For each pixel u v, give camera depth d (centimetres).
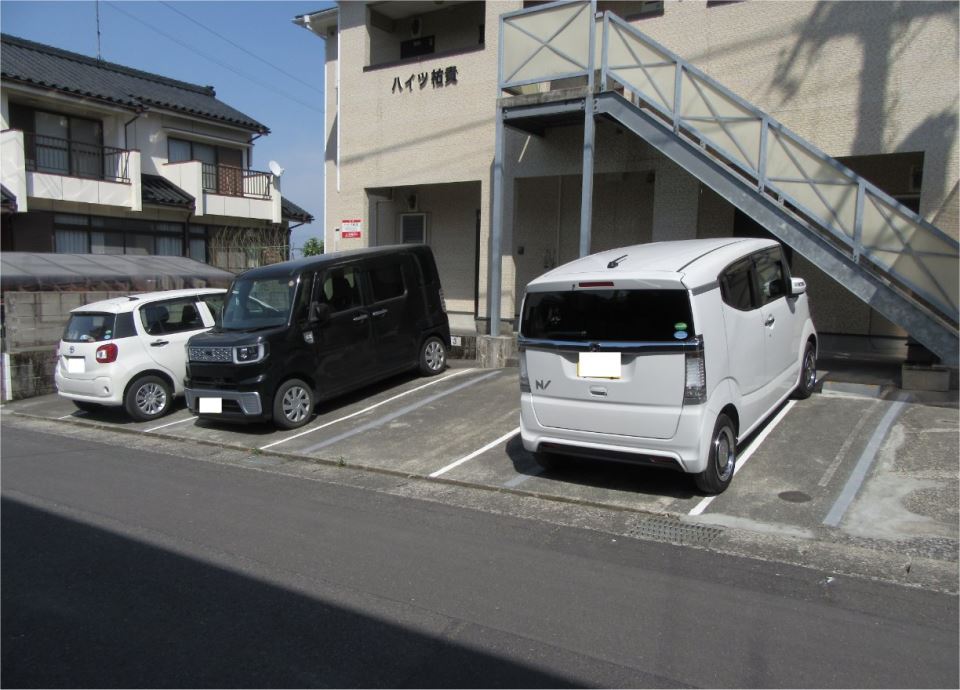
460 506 574
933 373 755
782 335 677
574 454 578
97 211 1828
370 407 930
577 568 440
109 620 389
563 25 990
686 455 522
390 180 1372
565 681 317
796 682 310
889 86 879
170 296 1040
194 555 482
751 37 973
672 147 905
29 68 1783
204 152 2169
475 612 387
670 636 353
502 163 1066
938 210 854
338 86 1435
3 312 1241
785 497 540
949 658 325
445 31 1449
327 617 387
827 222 796
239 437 851
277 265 944
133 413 970
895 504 514
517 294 1340
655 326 525
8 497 630
